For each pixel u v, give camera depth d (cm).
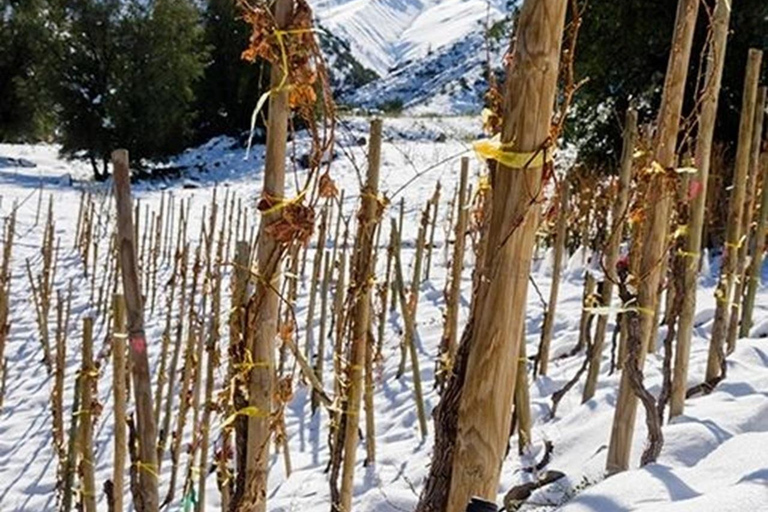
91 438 384
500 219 202
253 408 237
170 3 2272
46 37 2255
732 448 263
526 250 202
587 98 1059
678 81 305
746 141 394
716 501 216
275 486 499
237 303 247
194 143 2666
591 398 447
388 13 7600
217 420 602
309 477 494
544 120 198
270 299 231
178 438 523
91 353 378
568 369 542
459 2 7669
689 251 343
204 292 764
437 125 2020
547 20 194
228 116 2623
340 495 364
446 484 216
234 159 2270
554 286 536
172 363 595
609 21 1007
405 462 486
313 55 222
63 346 523
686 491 245
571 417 436
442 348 523
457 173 1518
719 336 389
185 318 873
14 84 2391
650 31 997
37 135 2483
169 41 2269
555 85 199
